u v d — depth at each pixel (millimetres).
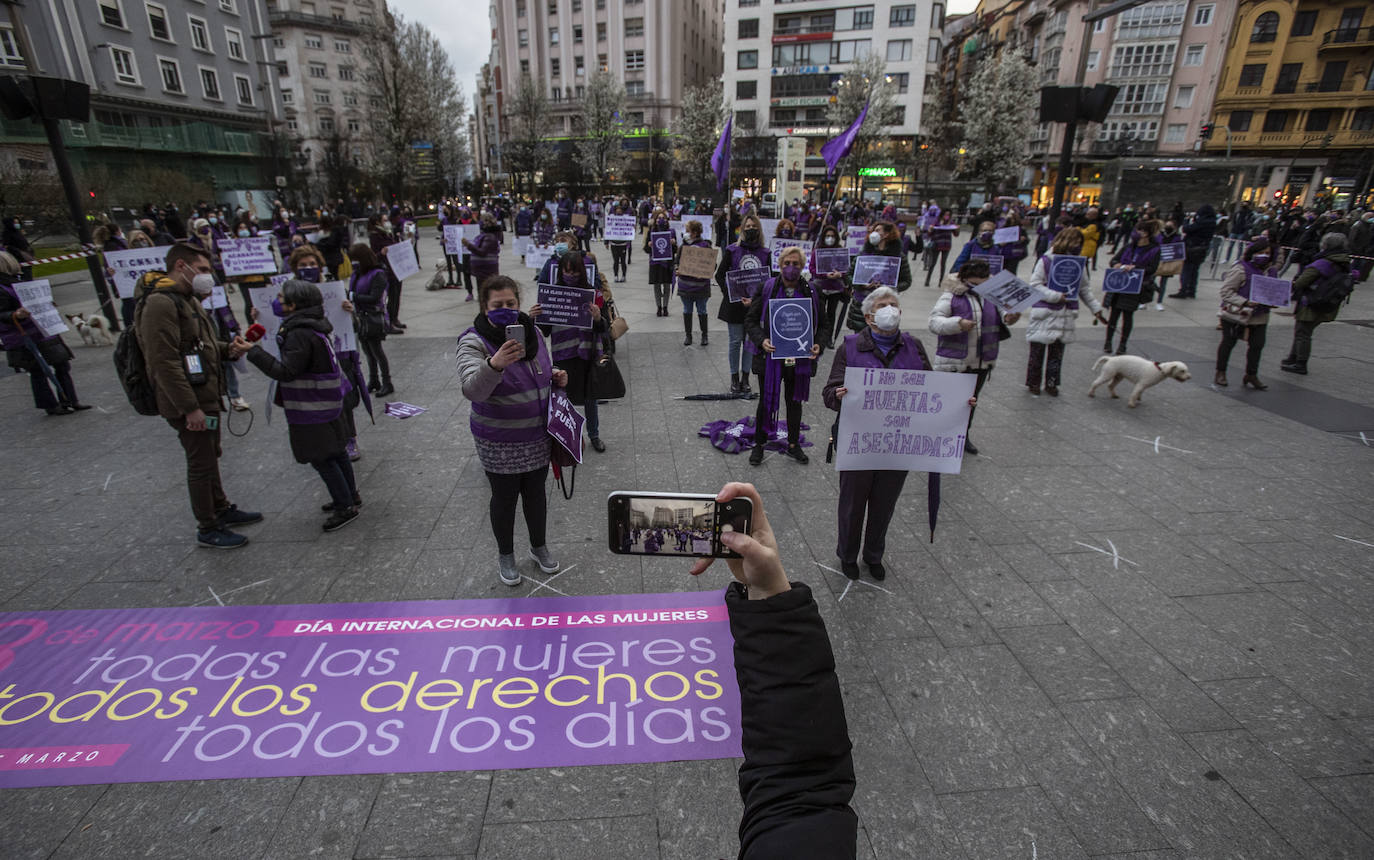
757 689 927
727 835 2443
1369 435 6289
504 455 3617
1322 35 38156
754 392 7336
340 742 2859
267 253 9836
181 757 2785
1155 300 12922
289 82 60562
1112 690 3146
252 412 6945
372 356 7168
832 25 52688
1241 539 4484
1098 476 5430
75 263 18531
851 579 4020
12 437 6242
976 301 5527
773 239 9289
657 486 5211
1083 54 9484
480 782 2666
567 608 3717
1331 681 3209
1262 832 2449
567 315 5125
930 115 47406
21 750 2818
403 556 4246
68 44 31078
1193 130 41750
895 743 2844
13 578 4020
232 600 3805
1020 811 2531
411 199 40844
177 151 34375
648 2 57094
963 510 4875
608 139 48406
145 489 5188
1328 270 7773
